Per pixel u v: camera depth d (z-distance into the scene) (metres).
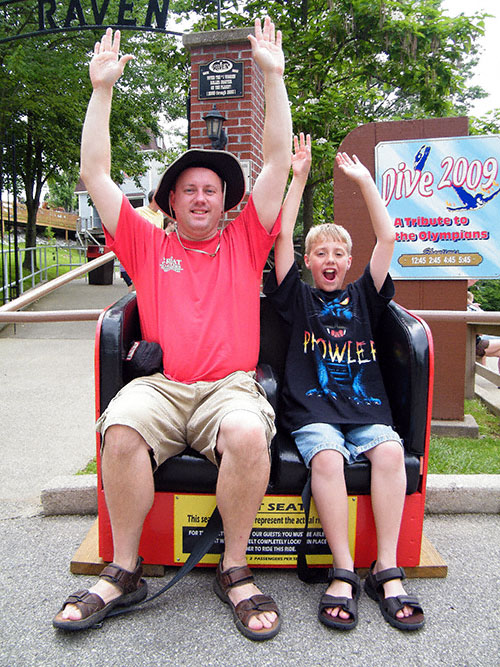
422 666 1.43
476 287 10.45
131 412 1.60
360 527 1.81
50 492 2.26
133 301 2.03
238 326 1.85
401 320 1.92
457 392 3.45
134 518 1.62
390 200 3.36
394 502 1.71
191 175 1.87
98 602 1.56
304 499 1.73
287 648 1.49
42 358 5.72
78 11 4.76
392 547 1.71
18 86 9.29
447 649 1.50
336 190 3.39
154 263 1.89
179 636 1.54
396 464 1.72
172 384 1.78
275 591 1.77
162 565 1.84
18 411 3.85
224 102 4.91
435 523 2.26
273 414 1.74
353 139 3.38
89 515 2.28
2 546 2.02
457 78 8.20
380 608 1.65
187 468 1.73
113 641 1.51
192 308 1.83
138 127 12.46
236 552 1.66
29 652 1.46
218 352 1.81
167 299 1.85
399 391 1.90
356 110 9.47
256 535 1.83
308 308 2.02
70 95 9.63
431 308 3.41
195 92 4.96
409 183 3.32
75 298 10.02
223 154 1.87
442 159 3.27
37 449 3.09
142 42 10.06
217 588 1.71
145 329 1.91
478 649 1.50
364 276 2.06
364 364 1.94
